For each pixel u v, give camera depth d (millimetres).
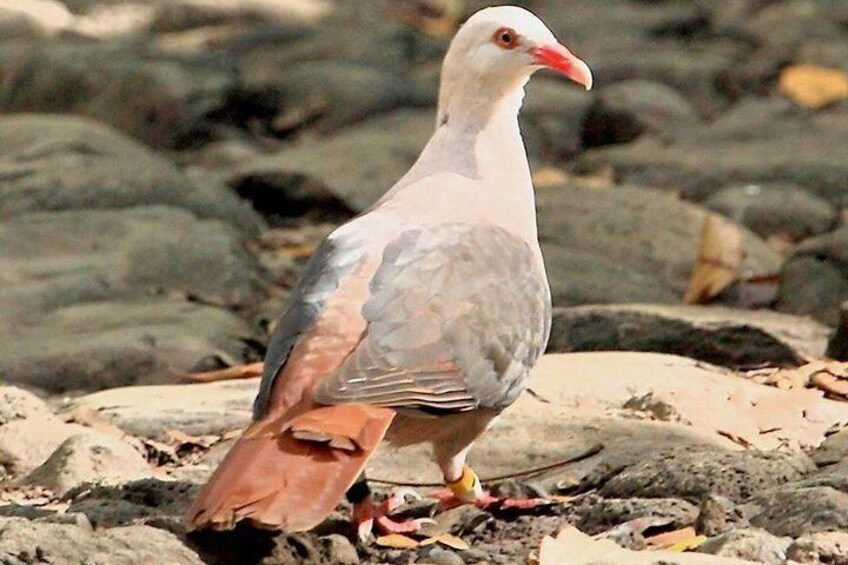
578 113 21797
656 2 29203
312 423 7633
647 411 10562
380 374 7973
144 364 12773
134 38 24781
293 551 8219
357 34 25094
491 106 9680
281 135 21641
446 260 8562
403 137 19766
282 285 15883
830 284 14820
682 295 15523
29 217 15953
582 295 14711
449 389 8273
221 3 26562
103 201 16812
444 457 8953
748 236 16250
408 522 8945
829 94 22812
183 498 9070
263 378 8062
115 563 7699
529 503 9078
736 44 25969
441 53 25328
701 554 7738
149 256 15203
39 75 21547
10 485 9703
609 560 7656
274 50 24609
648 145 20422
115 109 21109
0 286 14312
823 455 9602
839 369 11430
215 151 20594
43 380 12625
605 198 16688
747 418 10484
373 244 8555
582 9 28234
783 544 7945
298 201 18203
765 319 13406
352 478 7562
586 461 9773
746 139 20766
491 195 9398
